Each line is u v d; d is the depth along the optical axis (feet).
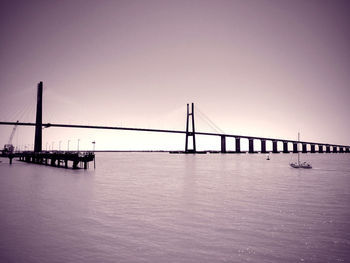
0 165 276.62
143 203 81.92
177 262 40.29
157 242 48.06
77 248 44.83
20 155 303.27
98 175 173.68
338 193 107.14
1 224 57.67
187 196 96.58
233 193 104.88
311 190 115.75
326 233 54.08
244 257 42.29
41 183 127.24
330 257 42.55
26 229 54.39
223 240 49.52
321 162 443.73
